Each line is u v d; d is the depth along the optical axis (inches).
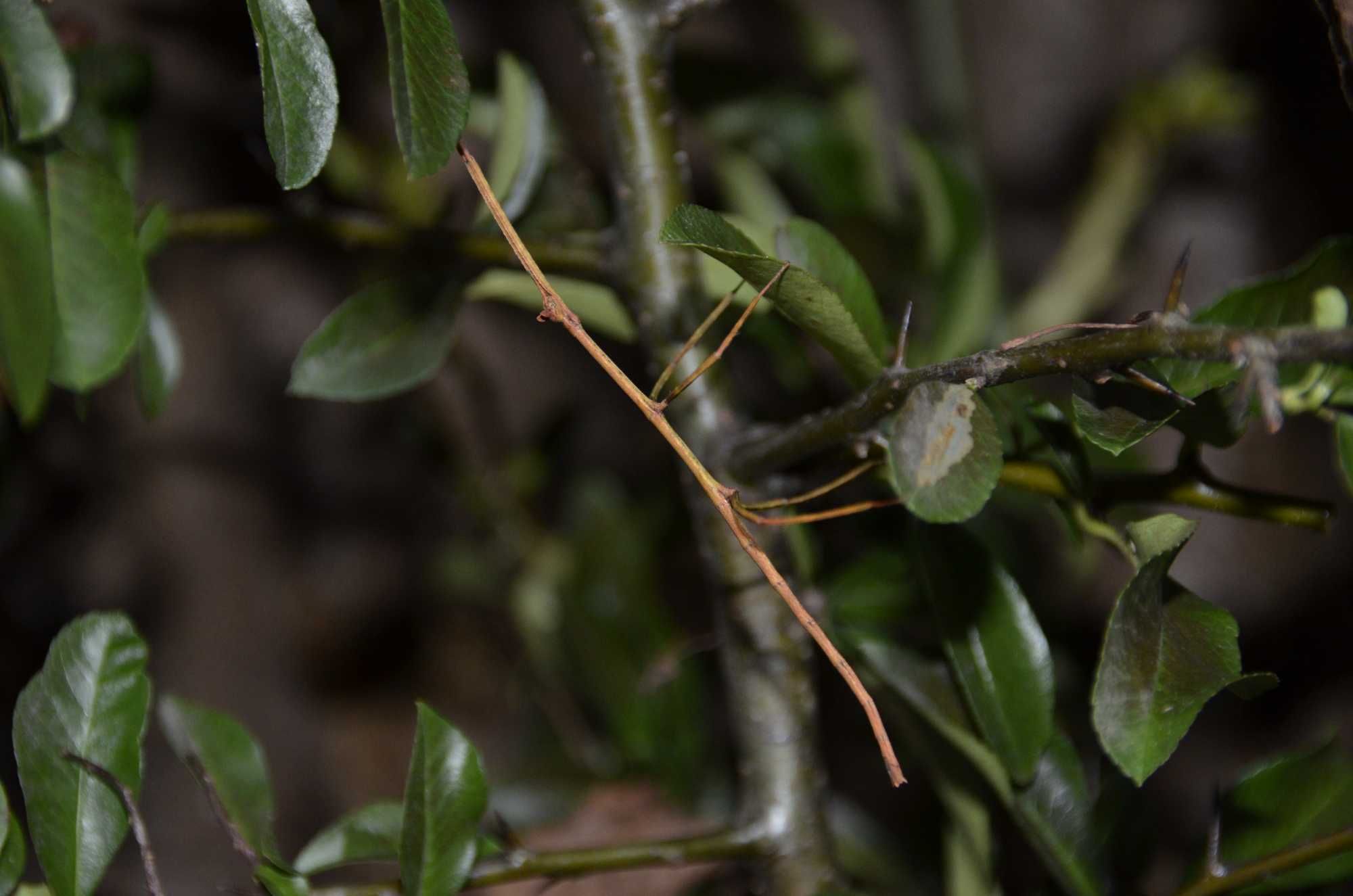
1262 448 45.1
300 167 28.4
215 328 52.3
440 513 70.7
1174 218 47.6
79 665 29.6
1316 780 30.4
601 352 30.5
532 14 55.4
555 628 46.7
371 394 31.5
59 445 46.2
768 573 30.4
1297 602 46.5
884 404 28.7
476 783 29.6
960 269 36.1
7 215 29.0
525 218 33.7
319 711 68.9
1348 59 28.5
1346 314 29.3
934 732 31.4
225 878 47.7
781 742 31.6
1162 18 46.4
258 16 28.4
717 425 31.4
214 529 51.0
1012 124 49.2
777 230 29.5
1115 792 30.6
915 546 30.2
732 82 39.1
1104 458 31.0
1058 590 44.2
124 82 31.4
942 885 39.3
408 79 28.2
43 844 29.4
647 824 40.5
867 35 53.4
